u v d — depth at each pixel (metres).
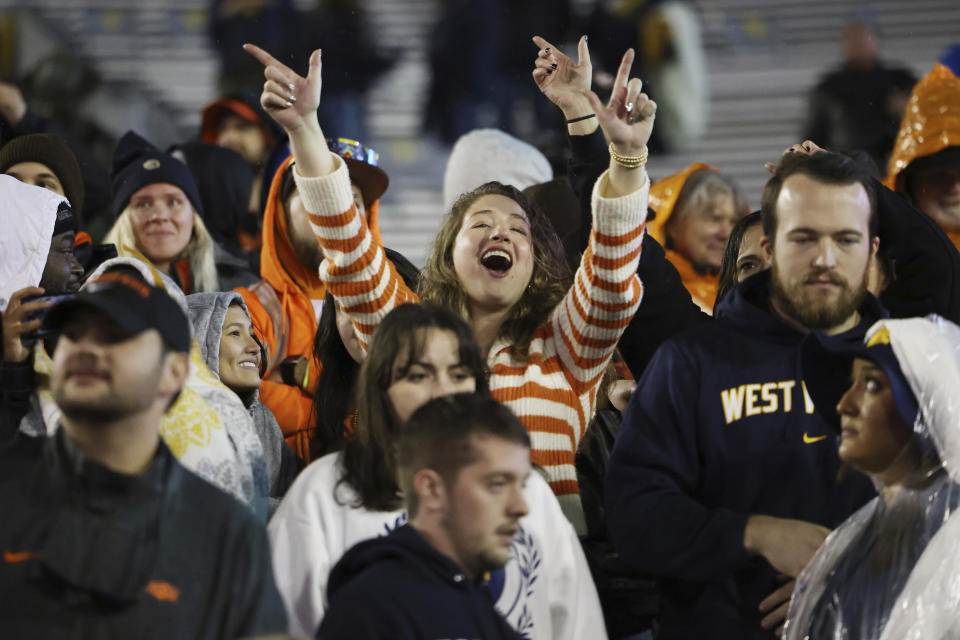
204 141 23.77
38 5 41.09
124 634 9.05
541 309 13.37
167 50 40.47
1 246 13.24
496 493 9.50
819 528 10.81
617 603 13.24
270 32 33.47
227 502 9.70
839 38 42.53
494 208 13.53
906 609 9.69
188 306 14.02
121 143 19.42
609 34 34.47
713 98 39.97
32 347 11.84
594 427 14.22
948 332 10.12
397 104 37.91
